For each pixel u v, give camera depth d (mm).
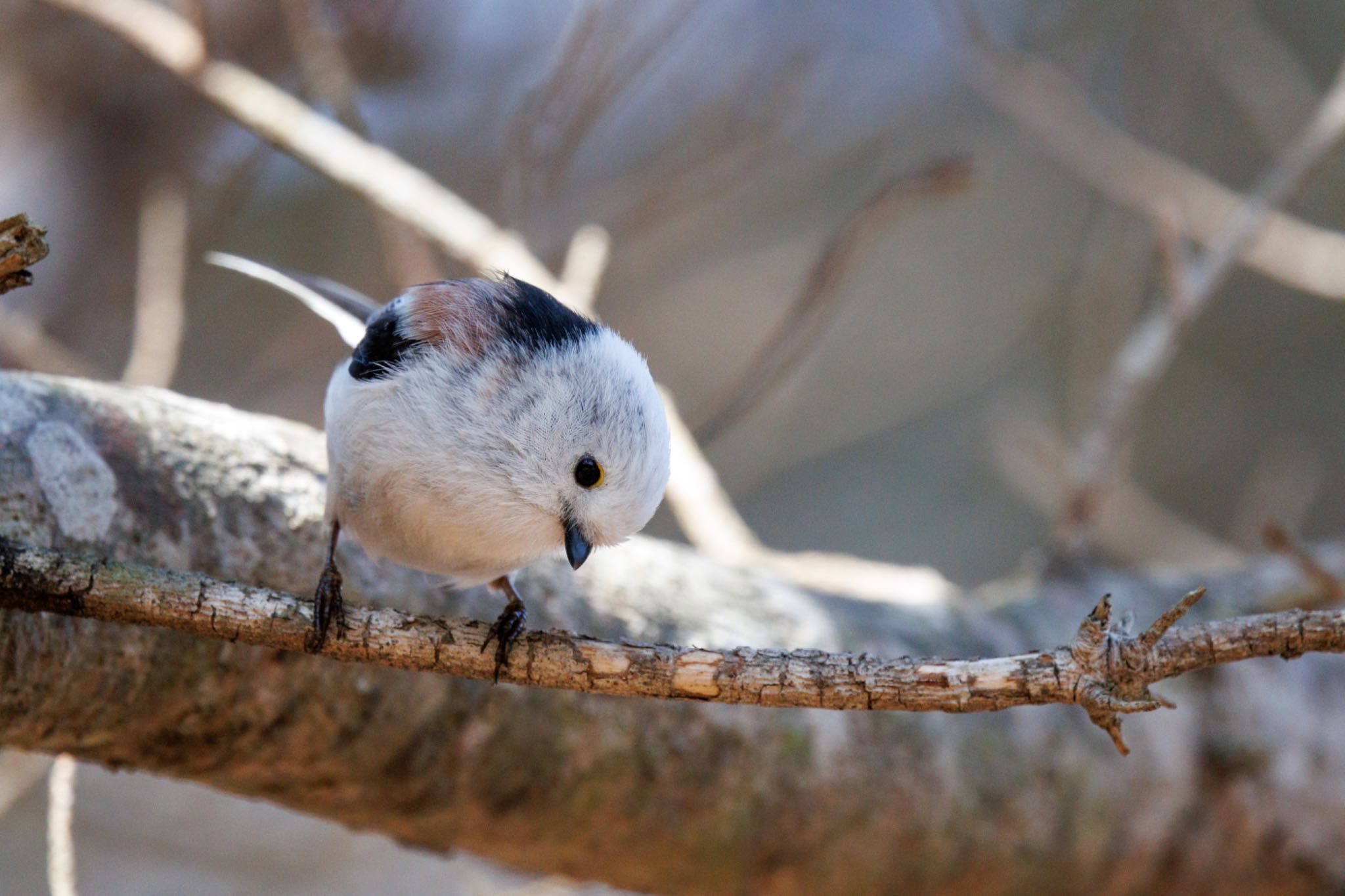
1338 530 6660
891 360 6734
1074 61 5426
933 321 6738
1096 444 3508
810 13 5035
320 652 3344
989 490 7047
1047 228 6613
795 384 6441
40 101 4844
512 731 3414
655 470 3371
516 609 3355
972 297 6719
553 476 3367
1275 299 6910
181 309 3535
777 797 3438
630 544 3451
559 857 3438
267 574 3391
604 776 3424
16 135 4836
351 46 4574
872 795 3443
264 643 3342
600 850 3434
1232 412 6855
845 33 5598
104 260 4965
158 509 3381
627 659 3344
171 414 3393
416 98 4953
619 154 5430
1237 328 6930
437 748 3408
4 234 3322
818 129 5375
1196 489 6805
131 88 4859
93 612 3336
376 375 3371
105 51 4812
